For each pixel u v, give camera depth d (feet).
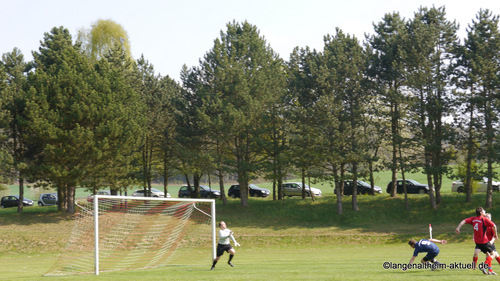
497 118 119.75
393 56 138.21
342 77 131.13
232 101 139.23
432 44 128.57
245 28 148.77
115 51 155.63
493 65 121.70
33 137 117.50
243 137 139.54
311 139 124.98
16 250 97.91
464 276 38.06
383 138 139.85
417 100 128.77
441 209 130.11
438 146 122.42
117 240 95.66
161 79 170.91
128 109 126.31
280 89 144.05
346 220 128.16
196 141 140.46
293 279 39.37
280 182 154.81
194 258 82.02
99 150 114.21
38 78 121.60
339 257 75.56
